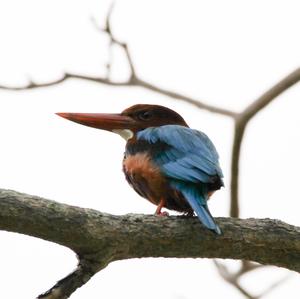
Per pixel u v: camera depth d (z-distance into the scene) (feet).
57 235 26.53
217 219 29.94
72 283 26.71
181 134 35.63
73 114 40.88
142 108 40.88
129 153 36.01
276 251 29.89
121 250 27.86
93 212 27.43
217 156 35.65
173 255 29.17
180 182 32.99
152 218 28.73
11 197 26.03
